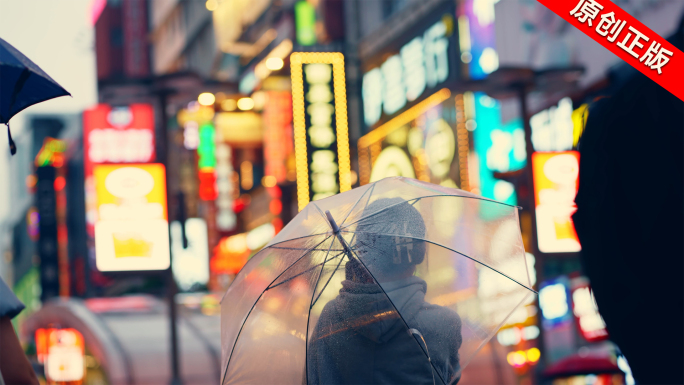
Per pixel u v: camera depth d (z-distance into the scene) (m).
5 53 2.26
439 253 3.05
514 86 14.45
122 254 13.55
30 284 64.75
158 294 31.92
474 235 3.18
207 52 45.03
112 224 13.62
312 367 2.91
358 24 30.11
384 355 2.83
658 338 1.95
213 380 16.48
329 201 3.32
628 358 2.04
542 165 14.34
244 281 3.29
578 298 17.58
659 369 1.96
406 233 3.02
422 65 25.39
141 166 13.85
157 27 52.38
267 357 3.07
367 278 2.91
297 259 3.11
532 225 14.21
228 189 32.25
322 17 30.48
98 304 19.39
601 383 12.09
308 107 18.73
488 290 3.08
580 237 2.16
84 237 42.25
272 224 29.86
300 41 30.83
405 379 2.80
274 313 3.10
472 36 24.16
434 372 2.82
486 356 15.17
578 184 2.15
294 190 26.72
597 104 2.13
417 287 2.91
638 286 1.98
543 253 14.11
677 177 1.92
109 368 16.09
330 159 18.61
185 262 31.23
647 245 1.95
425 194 3.23
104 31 49.62
